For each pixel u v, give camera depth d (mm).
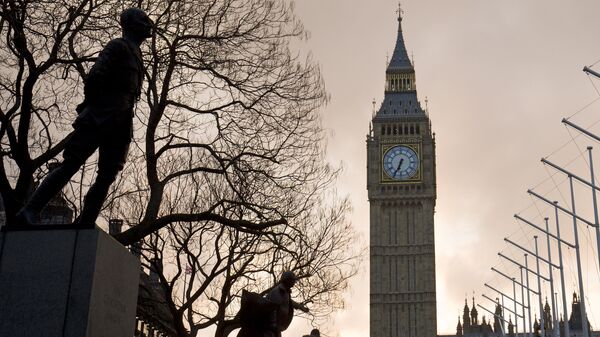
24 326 10219
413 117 155125
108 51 11297
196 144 23422
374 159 154500
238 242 32500
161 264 30891
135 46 11680
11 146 19188
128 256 11844
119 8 22375
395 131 155625
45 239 10656
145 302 33812
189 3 23609
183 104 23609
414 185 151500
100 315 10688
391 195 151500
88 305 10312
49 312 10273
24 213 10891
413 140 153625
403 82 160500
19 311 10305
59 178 11062
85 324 10203
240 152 25562
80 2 21781
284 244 31141
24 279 10469
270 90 24969
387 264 148375
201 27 23953
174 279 30359
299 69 25688
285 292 12484
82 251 10602
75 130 11195
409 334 143875
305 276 31609
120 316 11484
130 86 11484
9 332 10180
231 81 24188
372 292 146875
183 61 24406
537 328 77312
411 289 146625
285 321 12500
